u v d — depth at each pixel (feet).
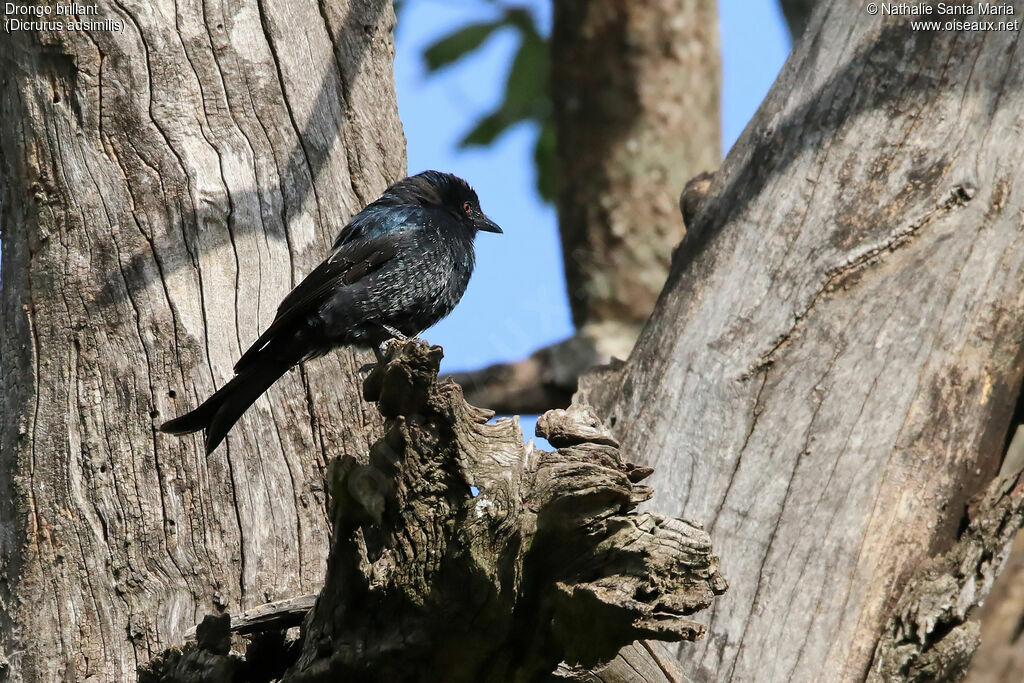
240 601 28.84
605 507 23.11
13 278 32.40
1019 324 30.40
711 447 29.73
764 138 33.37
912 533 28.37
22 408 30.78
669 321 32.30
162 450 29.91
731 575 28.30
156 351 30.71
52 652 28.40
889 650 27.45
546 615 23.67
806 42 34.40
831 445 29.14
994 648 41.52
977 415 29.55
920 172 31.30
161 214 31.91
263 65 33.99
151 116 32.53
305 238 33.27
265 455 30.58
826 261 30.78
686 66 58.59
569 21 57.57
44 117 32.42
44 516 29.63
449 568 23.32
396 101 38.06
